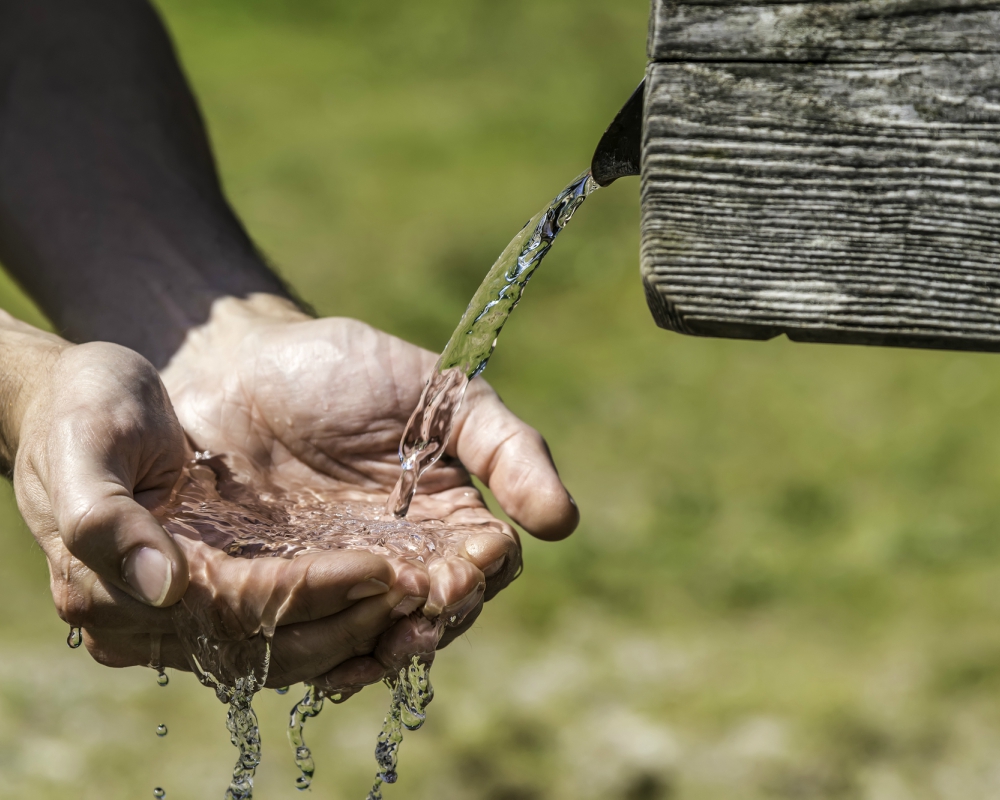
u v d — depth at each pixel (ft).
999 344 3.45
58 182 6.88
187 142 7.43
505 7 31.50
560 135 24.71
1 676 10.06
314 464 5.78
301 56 27.91
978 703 10.12
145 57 7.52
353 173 21.93
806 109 3.45
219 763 9.31
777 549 12.88
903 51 3.39
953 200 3.42
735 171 3.51
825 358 17.33
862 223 3.47
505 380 16.52
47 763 9.07
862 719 9.98
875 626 11.39
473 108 25.77
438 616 4.32
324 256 18.76
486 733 9.91
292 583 4.10
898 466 14.40
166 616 4.24
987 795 9.07
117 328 6.41
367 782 9.25
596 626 11.57
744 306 3.55
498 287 4.88
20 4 7.34
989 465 14.30
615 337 17.84
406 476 5.36
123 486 4.12
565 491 5.17
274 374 5.84
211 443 5.71
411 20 30.71
